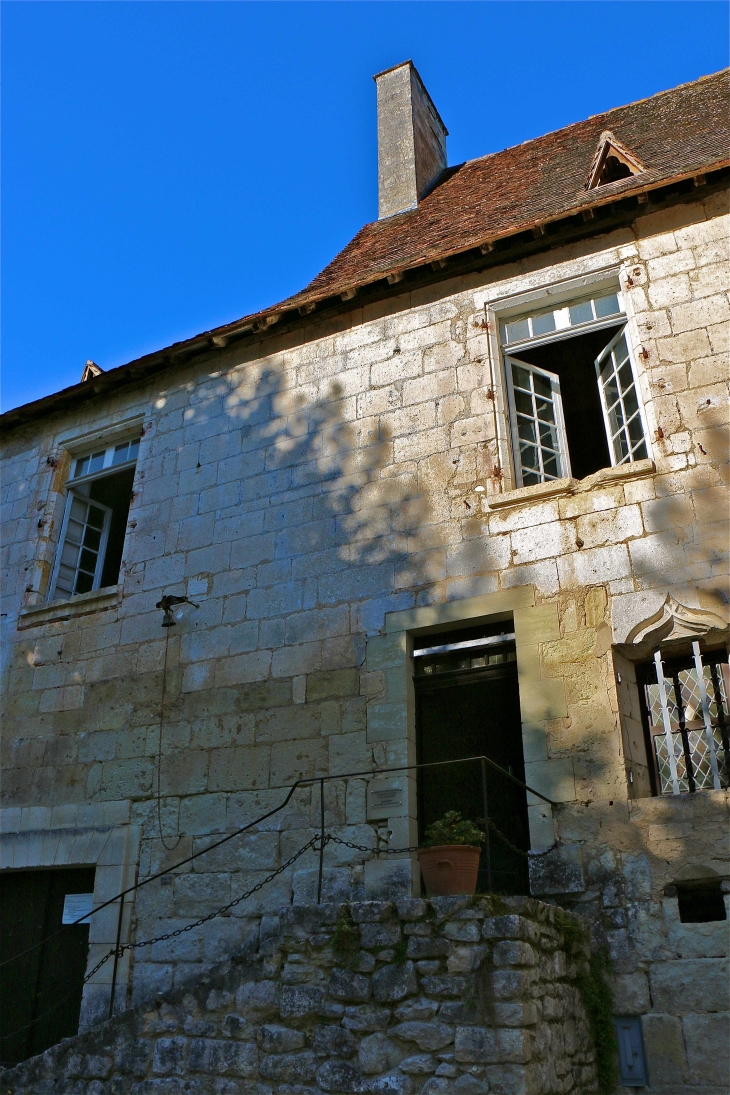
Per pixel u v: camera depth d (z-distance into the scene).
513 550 7.46
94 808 8.32
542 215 8.76
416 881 6.80
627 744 6.54
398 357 8.83
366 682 7.58
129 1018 5.74
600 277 8.18
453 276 8.89
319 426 8.95
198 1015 5.52
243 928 7.18
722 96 10.62
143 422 10.19
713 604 6.57
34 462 10.84
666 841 6.09
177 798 7.99
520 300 8.47
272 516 8.76
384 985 5.02
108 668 8.94
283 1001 5.27
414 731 7.38
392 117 13.18
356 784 7.25
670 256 7.94
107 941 7.64
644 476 7.21
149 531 9.43
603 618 6.90
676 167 8.45
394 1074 4.80
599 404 10.54
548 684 6.88
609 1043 5.64
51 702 9.12
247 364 9.76
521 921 4.91
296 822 7.37
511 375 8.51
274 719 7.85
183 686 8.43
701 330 7.54
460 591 7.53
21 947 8.23
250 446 9.27
